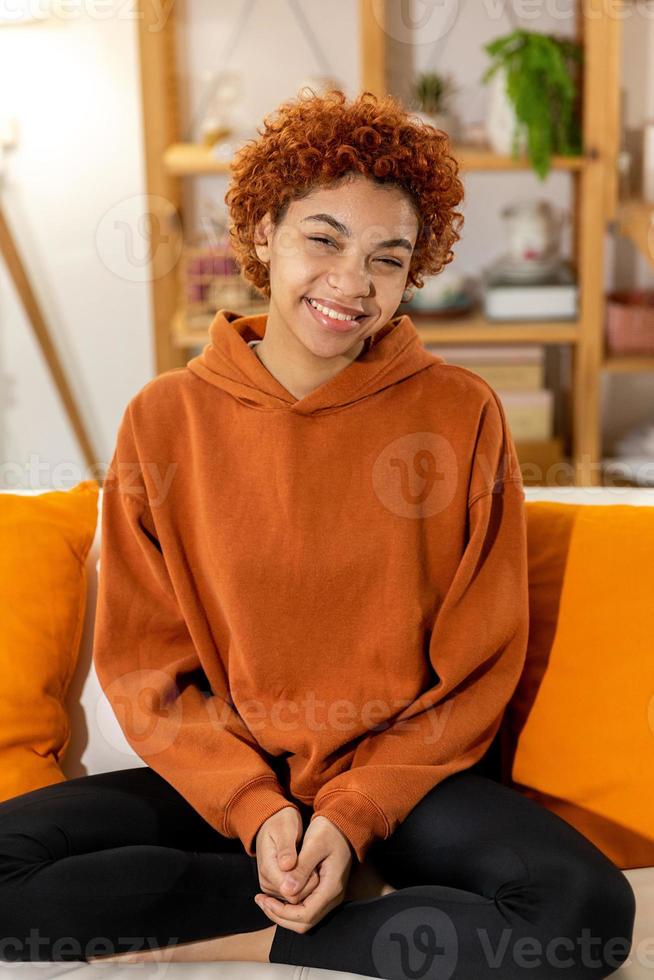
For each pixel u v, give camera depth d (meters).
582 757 1.20
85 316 2.95
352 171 1.13
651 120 2.70
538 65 2.49
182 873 1.11
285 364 1.24
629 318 2.71
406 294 1.29
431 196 1.18
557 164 2.58
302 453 1.22
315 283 1.16
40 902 1.06
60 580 1.31
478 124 2.73
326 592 1.21
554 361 2.92
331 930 1.08
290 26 2.75
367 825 1.11
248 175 1.21
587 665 1.22
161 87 2.58
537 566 1.29
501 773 1.29
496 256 2.89
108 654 1.26
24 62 2.76
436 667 1.21
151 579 1.28
